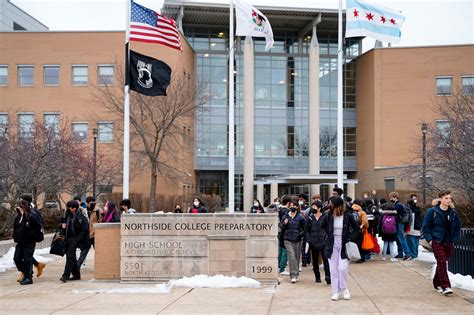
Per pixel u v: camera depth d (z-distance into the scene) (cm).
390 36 1881
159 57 4691
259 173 5625
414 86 5281
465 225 2561
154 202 4031
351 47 5888
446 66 5231
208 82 4938
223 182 5712
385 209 1714
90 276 1447
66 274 1338
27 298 1116
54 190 2616
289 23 5597
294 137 5728
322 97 5841
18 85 4828
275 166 5656
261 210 2131
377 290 1186
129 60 1719
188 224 1318
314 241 1283
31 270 1317
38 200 3572
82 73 4800
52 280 1370
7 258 1730
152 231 1321
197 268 1309
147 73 1727
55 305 1039
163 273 1312
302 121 5762
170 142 4444
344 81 5866
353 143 5844
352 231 1107
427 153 3098
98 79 4759
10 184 2339
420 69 5284
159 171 4178
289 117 5744
